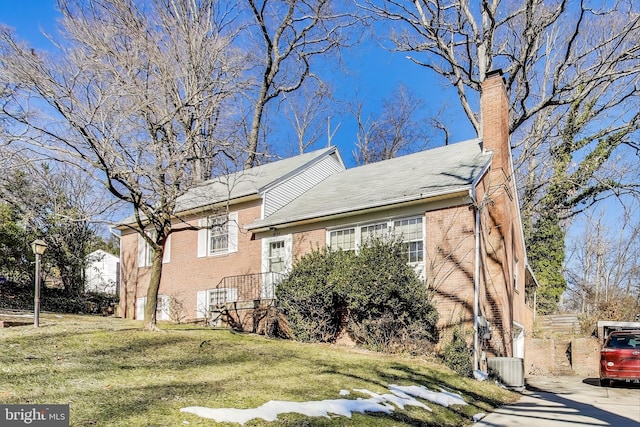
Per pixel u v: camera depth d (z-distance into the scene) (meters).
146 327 11.64
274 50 28.20
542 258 26.52
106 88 10.13
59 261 22.55
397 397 7.97
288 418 5.84
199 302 18.48
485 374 12.35
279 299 14.57
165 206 10.98
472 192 12.95
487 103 15.86
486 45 23.95
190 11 14.70
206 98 11.38
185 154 10.80
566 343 19.59
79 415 5.04
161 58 11.13
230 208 18.33
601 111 25.16
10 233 19.94
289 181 18.84
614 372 13.71
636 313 24.20
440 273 13.35
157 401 5.75
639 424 7.98
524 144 27.53
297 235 16.20
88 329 11.19
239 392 6.67
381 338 12.90
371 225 14.84
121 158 10.16
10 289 20.98
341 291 13.18
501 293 13.97
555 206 26.52
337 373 8.89
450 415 7.91
